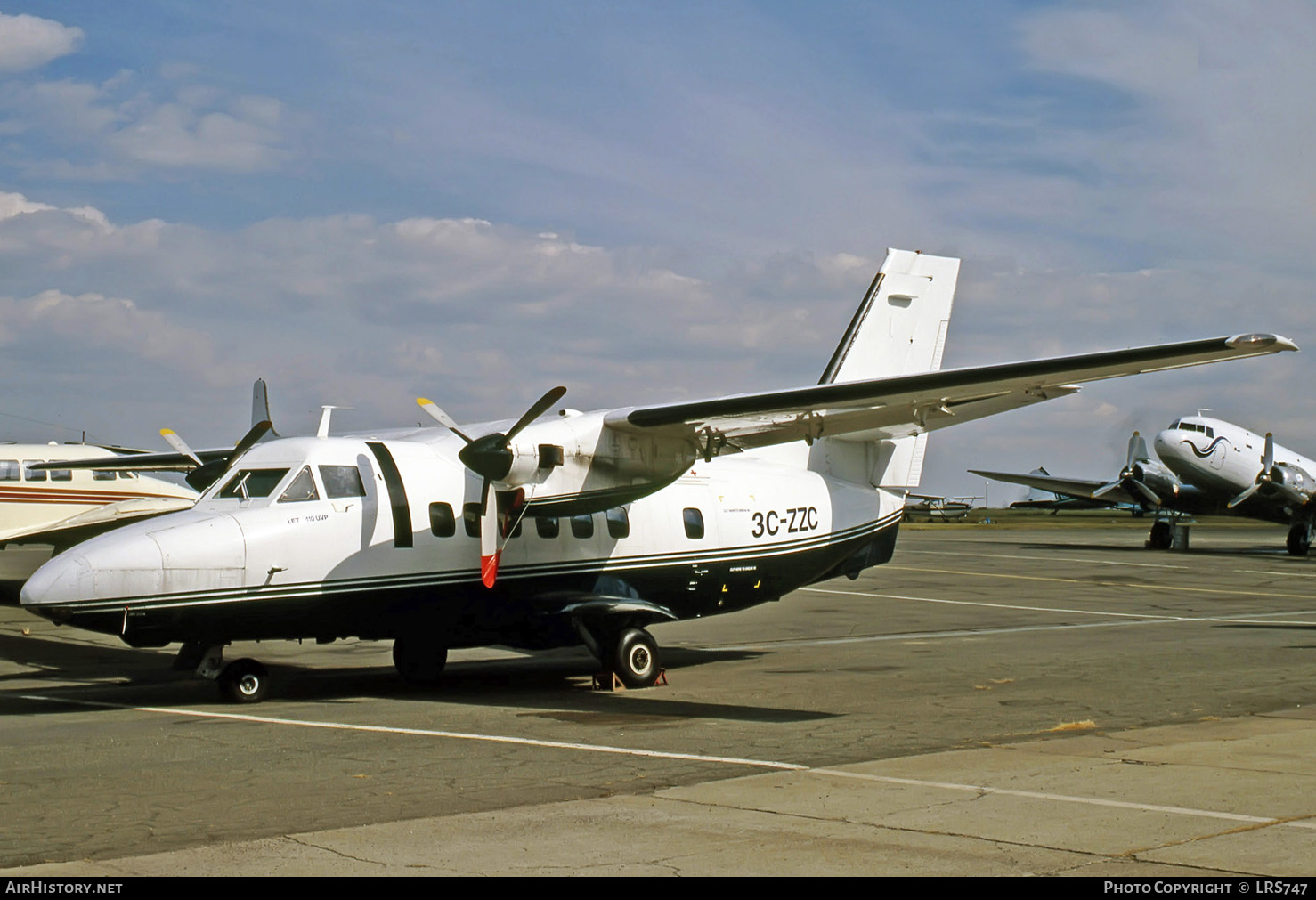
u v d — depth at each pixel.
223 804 7.22
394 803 7.25
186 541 11.31
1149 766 8.39
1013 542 49.31
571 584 13.67
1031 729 10.08
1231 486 40.69
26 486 23.84
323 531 11.98
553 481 12.55
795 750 9.09
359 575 12.19
